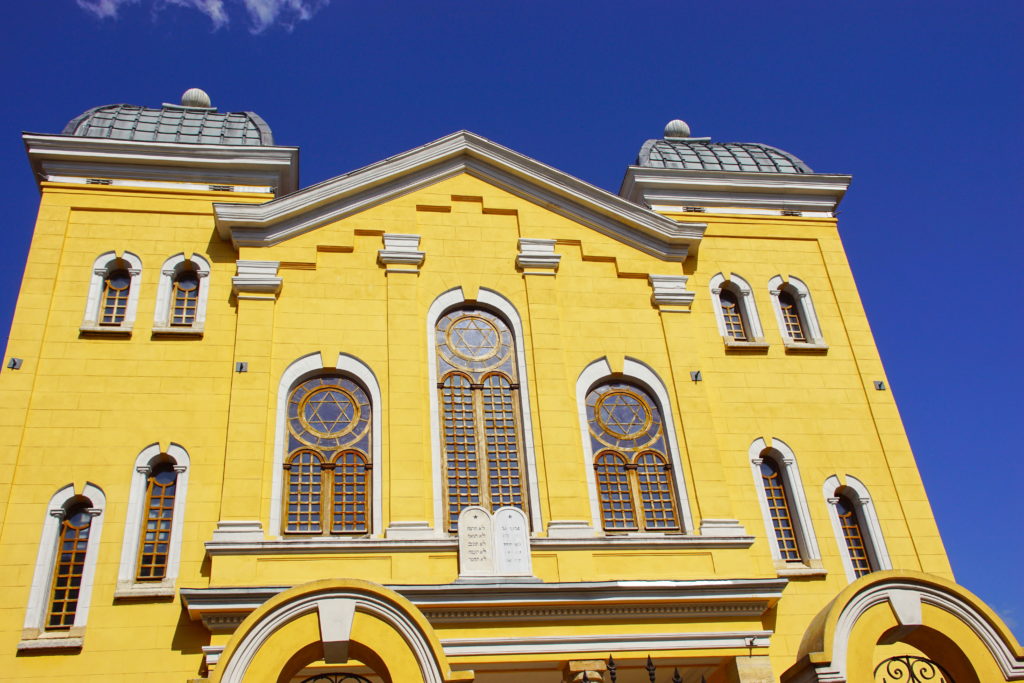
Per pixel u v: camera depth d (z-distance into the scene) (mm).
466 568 16500
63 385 17922
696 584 16875
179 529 16781
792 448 20000
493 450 18516
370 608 14133
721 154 24984
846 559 18891
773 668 17281
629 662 16516
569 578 16938
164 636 15734
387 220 20703
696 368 20172
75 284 19188
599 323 20438
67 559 16516
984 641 14500
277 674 13578
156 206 20391
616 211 21672
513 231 21156
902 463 20156
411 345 19125
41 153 20344
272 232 20000
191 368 18453
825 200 23734
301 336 19000
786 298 22484
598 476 18766
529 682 17141
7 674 15156
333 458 17938
